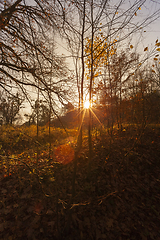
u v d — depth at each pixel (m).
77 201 3.46
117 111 5.93
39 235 2.70
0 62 3.96
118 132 7.24
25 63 4.30
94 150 5.61
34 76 3.57
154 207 3.36
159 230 2.85
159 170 4.57
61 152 5.27
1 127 6.18
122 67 4.27
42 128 9.77
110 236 2.75
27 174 4.29
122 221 3.06
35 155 5.48
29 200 3.43
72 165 4.68
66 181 4.02
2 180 4.11
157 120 6.07
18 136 5.76
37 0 3.53
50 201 3.40
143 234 2.77
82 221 3.01
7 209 3.19
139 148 5.51
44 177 3.85
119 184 4.05
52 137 8.32
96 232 2.81
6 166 4.38
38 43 3.89
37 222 2.94
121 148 5.62
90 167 4.22
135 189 3.90
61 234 2.70
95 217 3.12
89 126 4.10
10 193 3.63
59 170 4.27
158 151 5.49
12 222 2.91
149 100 5.97
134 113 5.70
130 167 4.73
